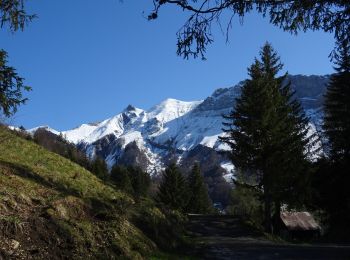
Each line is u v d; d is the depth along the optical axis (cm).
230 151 4247
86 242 1230
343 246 2827
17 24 1143
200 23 798
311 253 2242
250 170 4234
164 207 2914
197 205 9162
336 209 4581
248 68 4319
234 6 784
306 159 4250
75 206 1405
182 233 2494
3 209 1088
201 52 812
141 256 1420
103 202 1681
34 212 1176
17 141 2120
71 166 2180
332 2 789
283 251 2325
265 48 4503
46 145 4506
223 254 2083
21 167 1584
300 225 5253
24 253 992
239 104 4156
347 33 830
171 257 1606
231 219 4431
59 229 1174
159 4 752
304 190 4116
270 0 790
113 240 1359
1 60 1189
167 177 8281
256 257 2030
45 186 1467
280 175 3991
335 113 4397
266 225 4000
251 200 6109
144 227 1794
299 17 820
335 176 4453
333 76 4478
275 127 4009
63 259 1088
